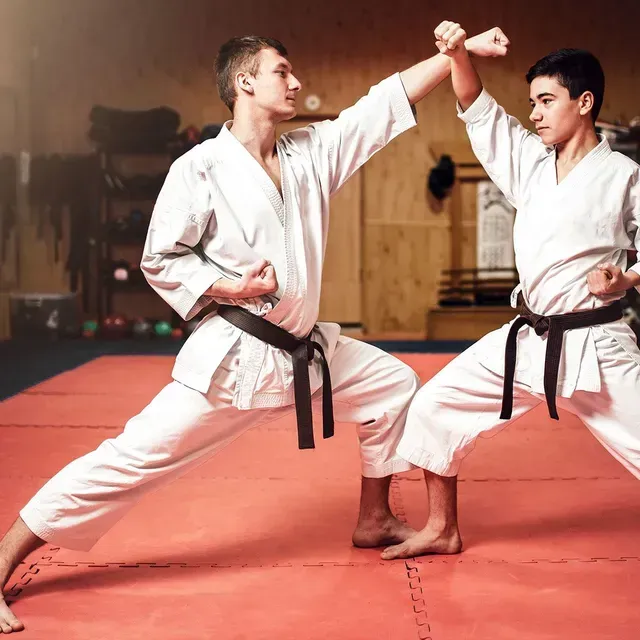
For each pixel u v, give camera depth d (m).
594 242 2.40
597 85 2.41
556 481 3.58
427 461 2.60
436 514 2.66
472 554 2.67
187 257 2.42
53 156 10.68
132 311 10.92
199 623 2.18
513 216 10.73
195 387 2.39
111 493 2.40
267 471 3.75
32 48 10.74
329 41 10.84
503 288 10.41
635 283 2.32
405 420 2.70
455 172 10.75
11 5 10.56
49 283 10.83
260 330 2.41
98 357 8.19
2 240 10.52
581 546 2.73
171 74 10.89
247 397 2.42
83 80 10.83
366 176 10.94
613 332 2.43
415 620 2.18
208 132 10.33
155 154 10.77
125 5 10.80
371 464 2.70
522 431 4.66
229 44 2.45
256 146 2.44
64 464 3.91
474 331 10.14
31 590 2.41
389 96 2.57
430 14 10.83
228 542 2.81
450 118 10.89
